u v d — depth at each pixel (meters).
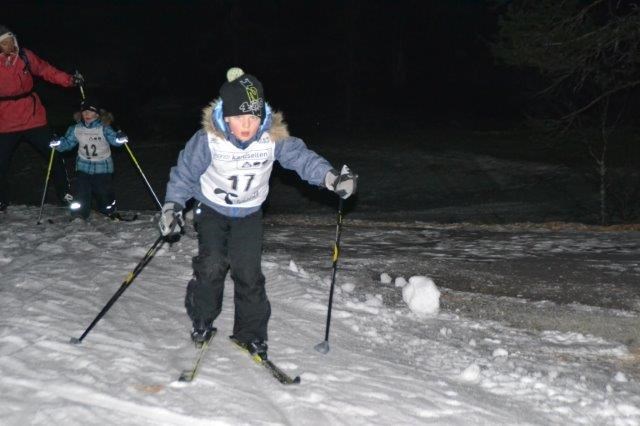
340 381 4.20
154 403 3.64
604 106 17.31
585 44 15.00
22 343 4.37
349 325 5.52
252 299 4.30
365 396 4.01
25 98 9.91
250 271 4.24
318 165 4.13
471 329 5.87
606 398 4.46
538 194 19.11
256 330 4.38
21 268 6.55
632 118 21.28
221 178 4.02
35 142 10.07
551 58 15.33
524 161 22.97
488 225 11.68
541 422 3.98
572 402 4.34
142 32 42.31
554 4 15.45
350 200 17.33
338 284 6.93
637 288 7.11
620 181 19.61
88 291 5.79
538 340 5.66
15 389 3.70
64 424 3.35
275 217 12.66
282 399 3.83
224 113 3.79
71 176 19.38
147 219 10.19
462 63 43.31
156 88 35.41
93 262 6.85
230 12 34.31
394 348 5.14
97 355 4.24
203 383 3.92
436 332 5.72
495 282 7.34
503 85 40.56
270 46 40.03
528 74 22.30
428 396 4.14
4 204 10.65
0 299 5.41
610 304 6.63
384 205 18.14
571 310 6.43
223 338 4.76
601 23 15.77
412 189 19.88
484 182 20.66
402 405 3.94
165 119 30.36
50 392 3.69
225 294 5.89
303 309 5.80
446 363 4.93
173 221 3.97
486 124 32.31
